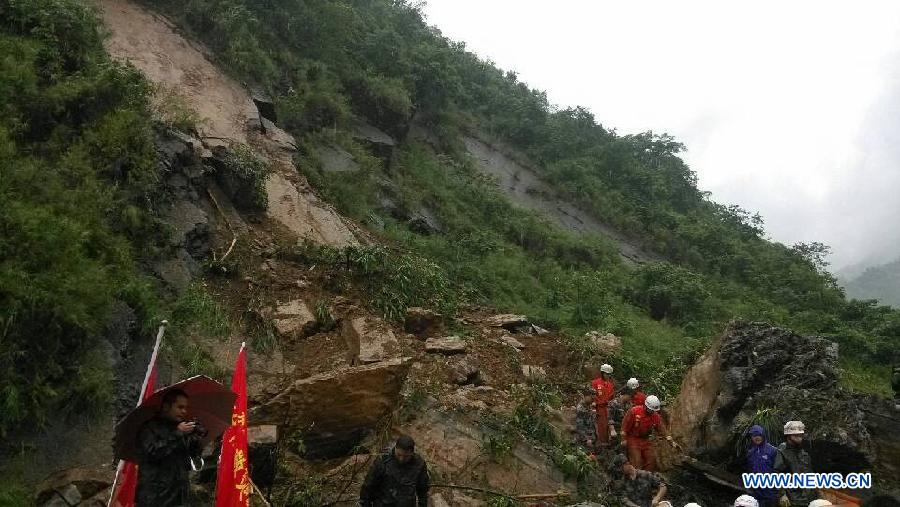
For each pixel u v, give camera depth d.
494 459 6.97
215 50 15.55
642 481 7.00
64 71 9.16
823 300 25.97
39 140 8.12
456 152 25.12
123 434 4.35
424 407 7.44
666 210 31.86
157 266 8.27
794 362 8.05
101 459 5.56
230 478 4.65
